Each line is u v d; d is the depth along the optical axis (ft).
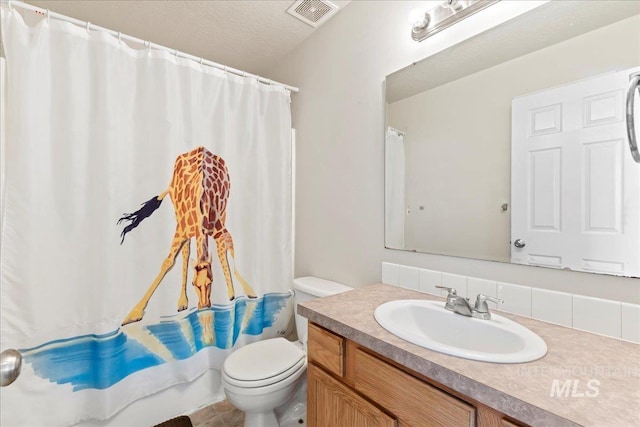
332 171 5.85
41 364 3.93
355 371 2.97
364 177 5.21
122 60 4.49
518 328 2.86
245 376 4.12
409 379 2.47
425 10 4.17
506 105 3.50
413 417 2.44
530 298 3.23
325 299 3.87
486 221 3.67
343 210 5.62
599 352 2.43
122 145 4.48
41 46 3.90
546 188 3.19
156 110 4.75
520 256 3.38
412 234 4.49
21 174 3.75
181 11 5.57
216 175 5.45
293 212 6.84
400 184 4.64
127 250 4.54
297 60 6.75
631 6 2.70
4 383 1.85
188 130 5.07
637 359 2.31
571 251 3.01
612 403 1.77
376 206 5.00
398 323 3.34
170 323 4.91
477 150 3.76
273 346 5.00
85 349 4.22
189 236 5.12
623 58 2.73
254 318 5.97
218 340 5.47
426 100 4.29
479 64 3.73
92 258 4.21
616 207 2.76
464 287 3.79
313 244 6.34
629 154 2.69
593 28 2.90
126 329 4.54
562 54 3.09
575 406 1.73
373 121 5.04
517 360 2.24
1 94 3.70
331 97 5.86
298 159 6.75
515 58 3.43
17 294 3.78
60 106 4.02
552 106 3.15
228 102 5.63
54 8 5.44
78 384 4.18
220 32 6.24
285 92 6.37
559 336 2.75
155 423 4.84
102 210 4.24
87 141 4.21
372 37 5.03
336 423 3.16
